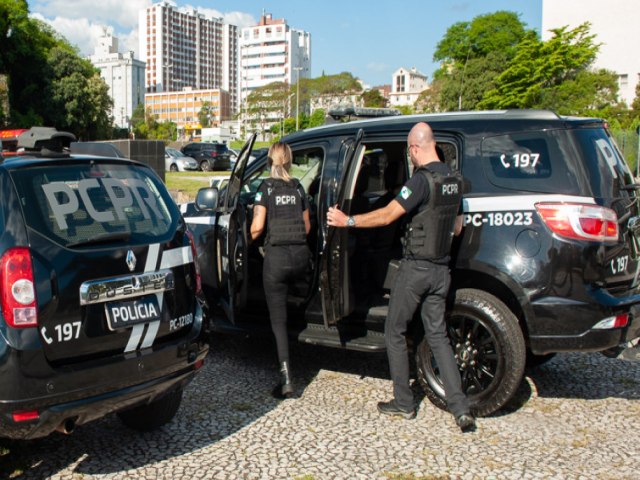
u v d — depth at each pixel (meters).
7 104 43.94
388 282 4.67
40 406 2.75
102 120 51.62
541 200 3.79
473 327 3.99
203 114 142.75
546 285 3.73
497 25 60.56
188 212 5.51
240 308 4.41
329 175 4.55
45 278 2.82
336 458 3.45
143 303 3.19
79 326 2.91
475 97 59.50
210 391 4.45
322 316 4.49
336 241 3.92
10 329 2.72
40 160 3.08
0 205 2.85
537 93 47.09
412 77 183.00
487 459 3.46
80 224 3.04
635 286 4.05
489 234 3.89
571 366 5.05
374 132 4.49
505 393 3.86
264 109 103.69
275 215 4.25
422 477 3.25
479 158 4.05
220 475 3.24
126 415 3.71
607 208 3.75
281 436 3.72
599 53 53.81
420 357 4.15
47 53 49.84
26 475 3.20
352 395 4.39
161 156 16.67
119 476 3.21
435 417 4.03
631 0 52.19
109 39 182.12
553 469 3.35
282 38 174.38
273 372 4.85
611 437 3.76
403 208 3.74
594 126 4.05
